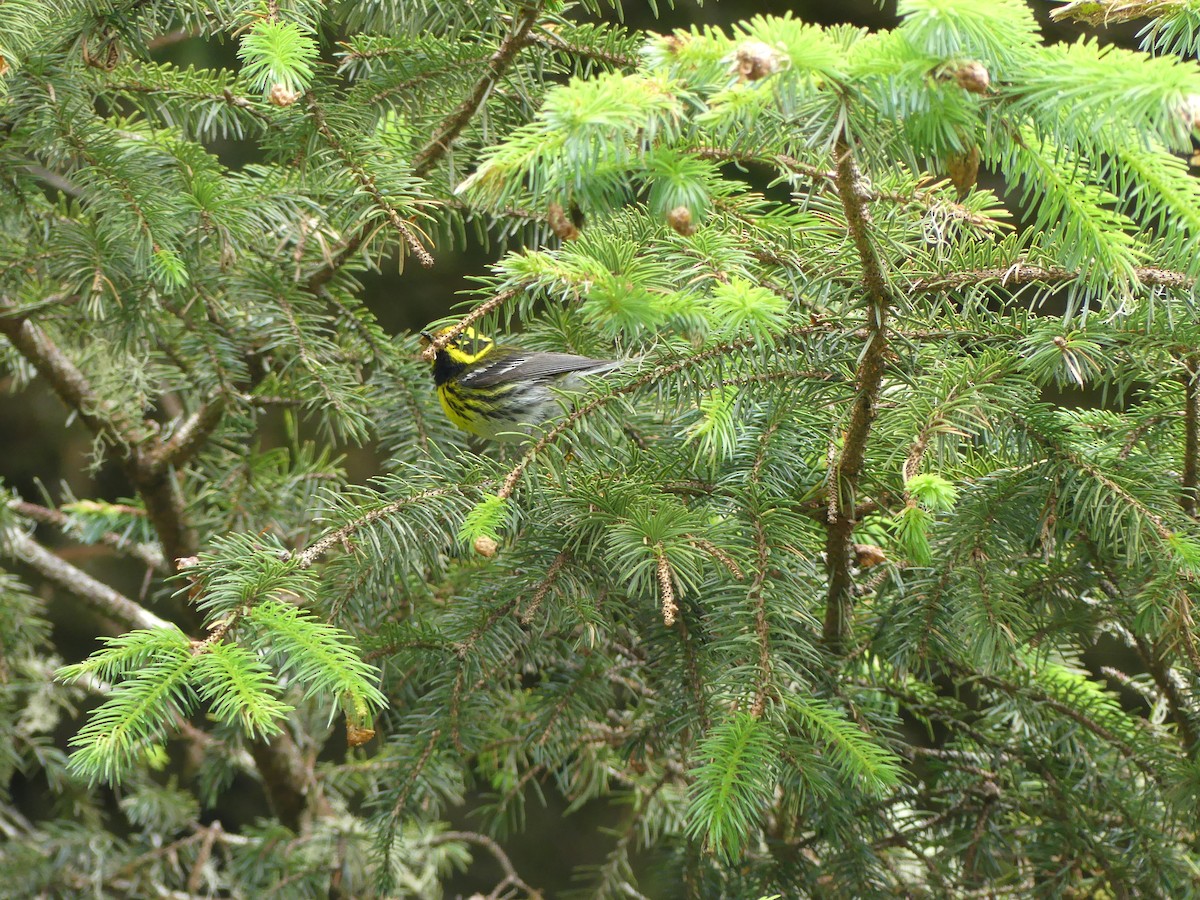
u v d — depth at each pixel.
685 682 3.40
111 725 2.44
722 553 3.02
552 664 4.07
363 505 3.21
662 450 3.73
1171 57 2.21
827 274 3.14
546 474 3.28
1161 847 3.76
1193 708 3.86
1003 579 3.22
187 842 6.24
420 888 6.22
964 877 4.04
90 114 4.06
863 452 3.15
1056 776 3.96
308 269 5.02
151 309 4.49
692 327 2.70
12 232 4.68
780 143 2.73
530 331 4.74
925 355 3.37
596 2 4.18
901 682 4.17
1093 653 6.65
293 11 3.70
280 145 4.32
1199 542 2.98
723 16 8.67
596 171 2.47
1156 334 3.12
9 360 5.90
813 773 2.85
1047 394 7.44
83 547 7.30
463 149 4.61
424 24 4.34
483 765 4.99
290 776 6.12
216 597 2.78
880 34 2.27
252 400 5.24
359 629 3.55
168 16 4.22
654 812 5.43
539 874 10.06
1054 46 2.34
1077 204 2.68
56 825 6.47
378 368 5.09
